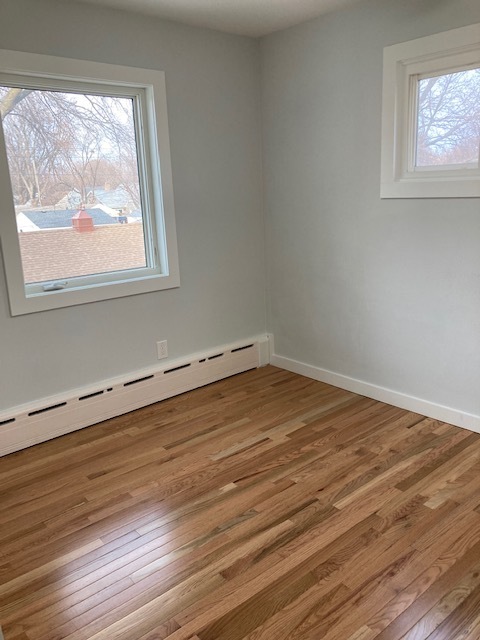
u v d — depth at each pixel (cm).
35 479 251
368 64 285
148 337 329
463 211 261
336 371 350
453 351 281
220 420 305
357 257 317
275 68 338
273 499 227
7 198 260
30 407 282
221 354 365
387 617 163
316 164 328
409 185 279
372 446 268
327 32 301
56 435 292
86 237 301
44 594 178
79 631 163
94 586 181
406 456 257
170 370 338
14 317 273
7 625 166
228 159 347
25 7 251
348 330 335
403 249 291
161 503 227
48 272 290
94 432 297
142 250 327
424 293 287
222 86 334
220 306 364
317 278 347
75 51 270
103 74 280
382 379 322
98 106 293
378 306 313
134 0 268
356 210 311
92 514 222
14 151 267
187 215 333
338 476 242
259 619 165
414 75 271
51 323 287
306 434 284
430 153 275
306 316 362
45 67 260
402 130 280
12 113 263
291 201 351
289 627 161
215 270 356
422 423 292
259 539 202
